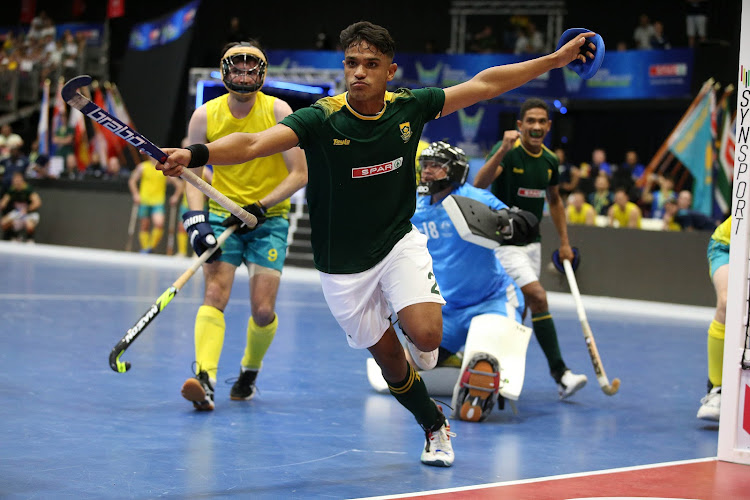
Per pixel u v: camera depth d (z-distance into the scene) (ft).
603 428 32.99
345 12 148.05
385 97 24.06
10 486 22.99
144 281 80.48
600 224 92.17
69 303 62.08
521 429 32.58
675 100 111.55
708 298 80.43
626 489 24.54
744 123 28.66
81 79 18.60
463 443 29.94
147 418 31.40
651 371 46.09
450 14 141.79
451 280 36.60
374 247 24.62
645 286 83.56
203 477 24.50
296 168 34.06
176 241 112.27
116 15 157.17
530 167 40.70
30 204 123.03
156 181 111.04
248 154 21.97
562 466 27.12
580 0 132.26
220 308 34.37
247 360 35.09
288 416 32.73
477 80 24.82
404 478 25.09
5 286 70.64
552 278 87.76
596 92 114.83
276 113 35.04
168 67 141.08
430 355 26.66
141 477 24.29
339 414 33.37
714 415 33.06
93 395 34.63
